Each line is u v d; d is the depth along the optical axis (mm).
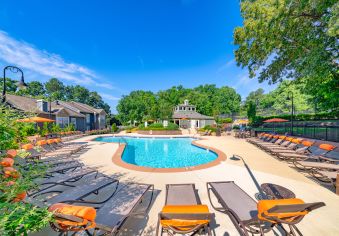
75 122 29203
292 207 2242
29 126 3100
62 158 8266
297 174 6293
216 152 10859
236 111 62750
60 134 18719
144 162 10961
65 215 2039
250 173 6418
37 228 1764
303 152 8234
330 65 8820
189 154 13266
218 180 5727
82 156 9680
